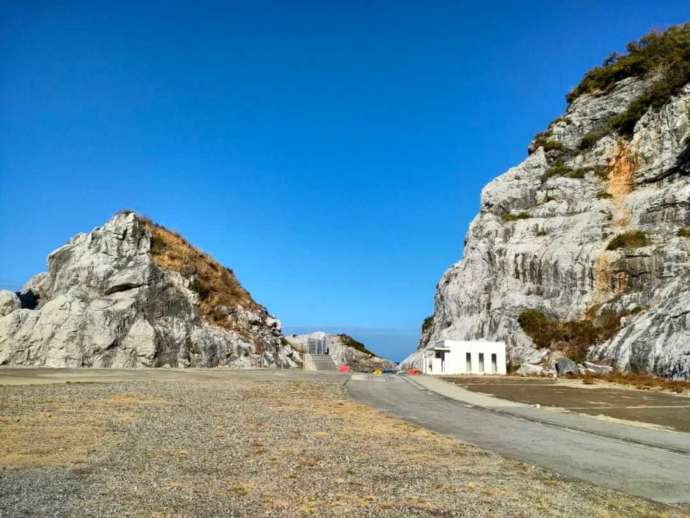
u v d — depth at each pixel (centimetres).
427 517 856
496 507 914
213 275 6397
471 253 6047
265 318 6444
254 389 2845
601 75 6888
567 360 4384
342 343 7631
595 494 1004
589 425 1794
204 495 931
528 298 5353
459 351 4703
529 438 1567
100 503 876
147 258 5397
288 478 1055
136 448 1280
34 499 888
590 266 5125
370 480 1058
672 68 5800
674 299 4138
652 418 1964
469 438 1563
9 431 1447
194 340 5131
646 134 5600
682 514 901
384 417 1955
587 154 6162
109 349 4734
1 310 4997
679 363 3628
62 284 5300
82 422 1619
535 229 5756
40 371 3872
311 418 1853
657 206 5059
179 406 2050
